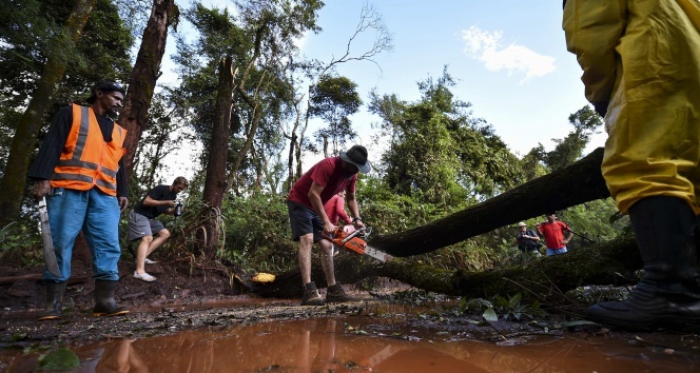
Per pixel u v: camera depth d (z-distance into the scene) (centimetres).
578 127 2045
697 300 124
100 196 259
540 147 2053
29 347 138
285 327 175
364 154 332
